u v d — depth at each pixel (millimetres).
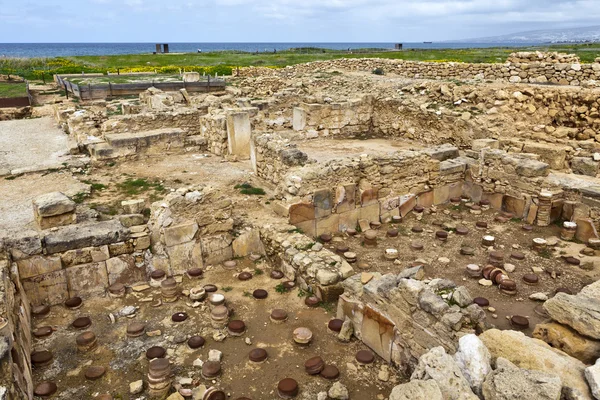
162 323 7230
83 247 7836
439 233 10727
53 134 17688
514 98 16438
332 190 11055
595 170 12383
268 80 25953
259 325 7207
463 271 9242
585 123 14781
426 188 12906
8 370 4531
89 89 22812
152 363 5754
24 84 30469
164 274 8398
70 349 6562
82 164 13781
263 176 12953
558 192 11469
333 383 5938
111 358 6387
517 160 12188
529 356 4266
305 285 8188
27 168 13047
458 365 4164
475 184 13344
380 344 6434
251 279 8672
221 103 18578
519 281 8844
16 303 6438
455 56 41375
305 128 18422
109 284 8148
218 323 7066
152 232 8648
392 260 9703
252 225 9906
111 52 170500
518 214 12227
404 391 3707
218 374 6039
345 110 19078
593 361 4555
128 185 12258
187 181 12695
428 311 5637
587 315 4652
